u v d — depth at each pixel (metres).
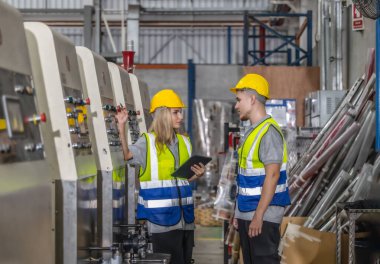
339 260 4.34
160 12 15.02
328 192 5.30
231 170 5.72
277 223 3.66
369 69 5.79
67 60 3.22
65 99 3.03
